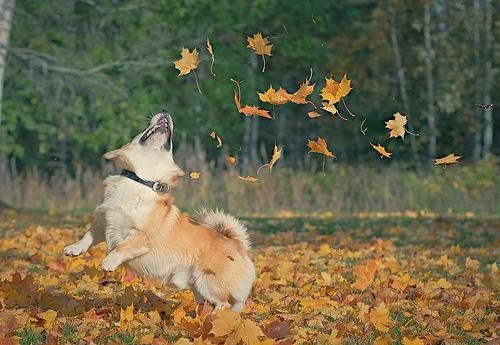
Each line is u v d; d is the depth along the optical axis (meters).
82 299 4.14
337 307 4.16
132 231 3.88
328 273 5.09
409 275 5.00
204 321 3.53
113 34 12.88
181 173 3.99
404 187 12.22
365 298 4.36
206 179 11.64
